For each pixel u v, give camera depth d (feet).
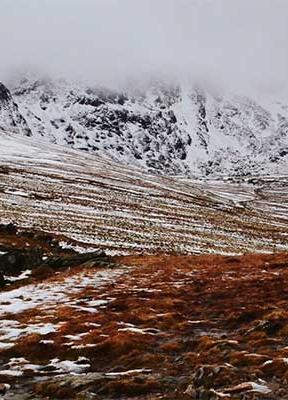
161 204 407.03
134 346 66.13
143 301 91.30
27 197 343.05
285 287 95.45
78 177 484.74
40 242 192.44
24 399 50.37
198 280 109.19
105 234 264.31
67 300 97.30
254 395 46.26
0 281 123.95
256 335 66.85
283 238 341.82
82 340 70.03
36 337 71.46
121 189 452.35
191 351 64.18
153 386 51.08
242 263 132.05
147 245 254.06
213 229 336.29
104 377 53.88
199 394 47.52
